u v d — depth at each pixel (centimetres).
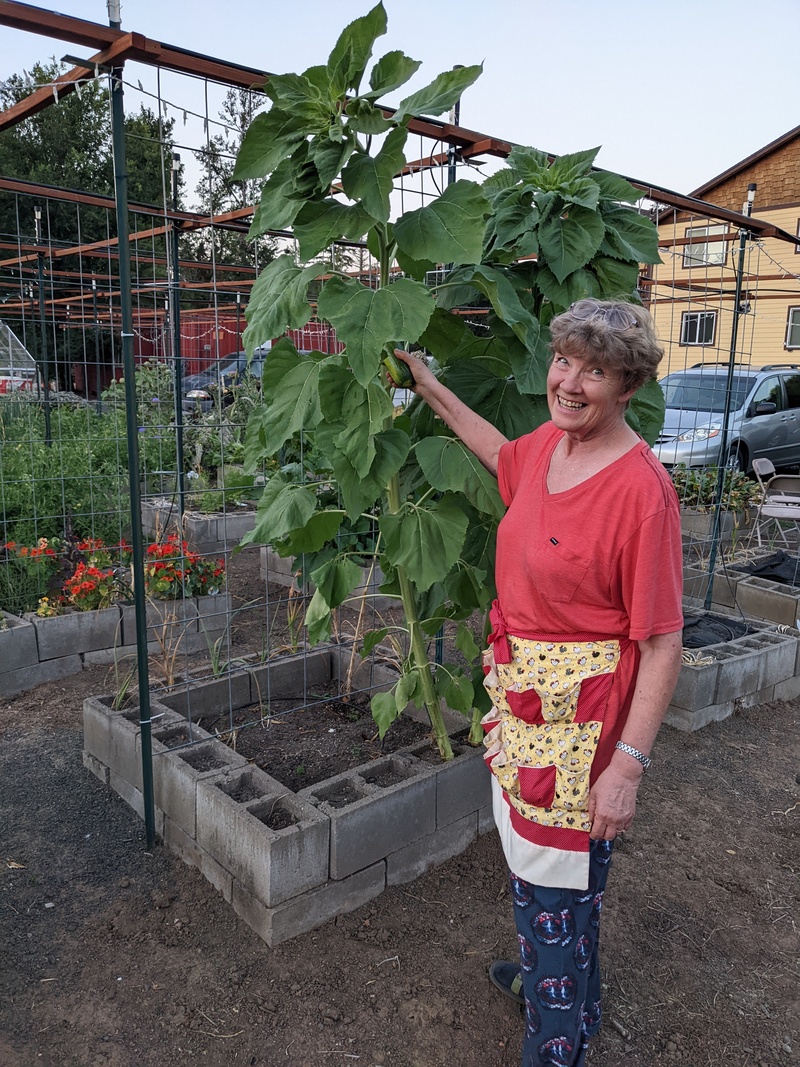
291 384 252
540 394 259
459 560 267
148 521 688
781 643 460
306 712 361
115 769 322
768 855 310
